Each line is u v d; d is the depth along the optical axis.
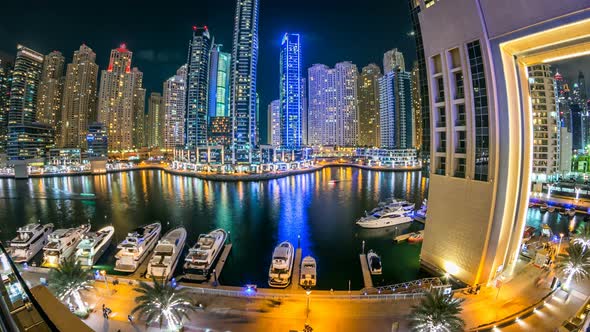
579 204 88.75
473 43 37.94
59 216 98.62
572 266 37.69
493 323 32.19
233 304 36.22
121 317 33.34
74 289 33.16
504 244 40.75
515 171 38.88
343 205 114.00
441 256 46.44
